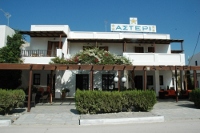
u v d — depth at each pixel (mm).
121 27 20094
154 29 20469
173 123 7688
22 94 9422
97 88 15680
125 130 6457
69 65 11406
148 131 6266
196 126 7043
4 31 15633
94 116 8578
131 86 17625
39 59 15609
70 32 18891
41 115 9141
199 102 11266
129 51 19375
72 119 8352
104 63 14367
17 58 15016
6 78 14766
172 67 12828
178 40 18250
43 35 17266
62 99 15727
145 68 12219
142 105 9703
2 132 6297
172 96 16797
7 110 9180
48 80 18125
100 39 17562
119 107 9484
